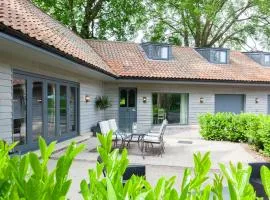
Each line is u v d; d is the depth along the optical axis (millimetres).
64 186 1008
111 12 28969
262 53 24203
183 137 15812
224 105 21172
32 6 14273
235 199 1042
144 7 30562
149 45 20484
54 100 12000
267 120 11070
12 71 8953
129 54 20594
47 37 9562
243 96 21672
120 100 19031
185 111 20281
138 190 1128
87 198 1117
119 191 1080
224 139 14758
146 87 19234
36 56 9195
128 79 17594
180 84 19906
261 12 31469
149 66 19391
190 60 21797
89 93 16172
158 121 19703
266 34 32812
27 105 9867
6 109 8664
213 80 19062
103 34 29422
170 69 19562
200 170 1216
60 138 12453
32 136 10203
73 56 10047
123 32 29938
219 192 1116
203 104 20469
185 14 32562
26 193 961
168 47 20875
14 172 1050
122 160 1205
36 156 1044
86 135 14742
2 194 1027
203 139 15141
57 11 26547
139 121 19156
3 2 10023
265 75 21984
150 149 11742
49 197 975
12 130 9000
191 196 1114
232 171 1189
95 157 9812
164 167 9055
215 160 10094
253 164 4918
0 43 7234
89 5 28188
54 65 11430
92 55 16281
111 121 12578
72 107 14070
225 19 33031
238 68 22250
